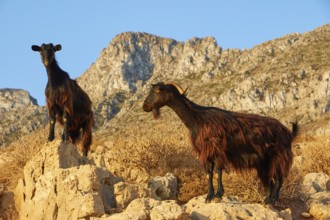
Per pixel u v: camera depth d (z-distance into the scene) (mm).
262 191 13570
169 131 17469
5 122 142500
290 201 13695
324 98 133125
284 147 12289
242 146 12023
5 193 13789
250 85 159500
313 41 178500
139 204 11656
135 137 16797
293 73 156000
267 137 12133
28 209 12844
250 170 12398
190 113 12047
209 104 165625
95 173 12297
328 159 16203
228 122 11961
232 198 12656
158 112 12281
